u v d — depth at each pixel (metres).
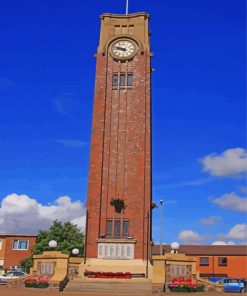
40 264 53.31
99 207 57.56
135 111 61.31
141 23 65.62
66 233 87.31
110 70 63.56
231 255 95.06
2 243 95.00
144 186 58.19
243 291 60.22
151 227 59.25
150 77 63.75
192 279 49.69
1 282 60.81
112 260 55.03
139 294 44.16
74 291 47.47
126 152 59.75
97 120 61.12
